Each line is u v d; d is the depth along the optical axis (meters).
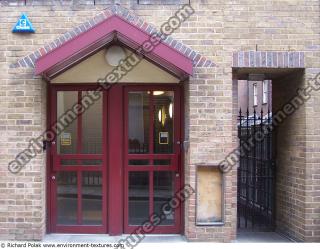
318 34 6.61
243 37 6.55
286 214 7.34
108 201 6.85
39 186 6.43
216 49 6.52
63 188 6.88
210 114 6.49
